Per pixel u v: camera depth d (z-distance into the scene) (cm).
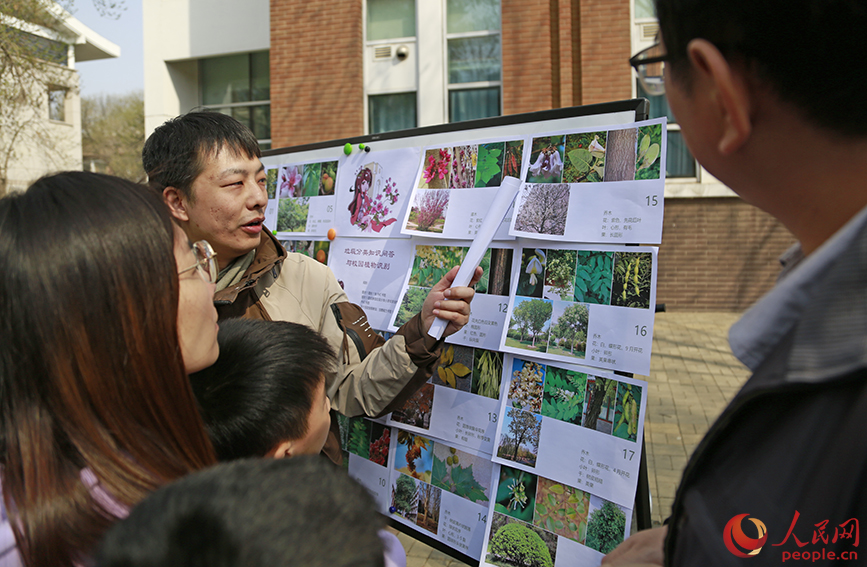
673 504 50
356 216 166
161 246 60
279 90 600
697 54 44
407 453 144
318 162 181
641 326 106
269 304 135
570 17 535
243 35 636
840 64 39
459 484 132
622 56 527
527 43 536
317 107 593
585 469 110
